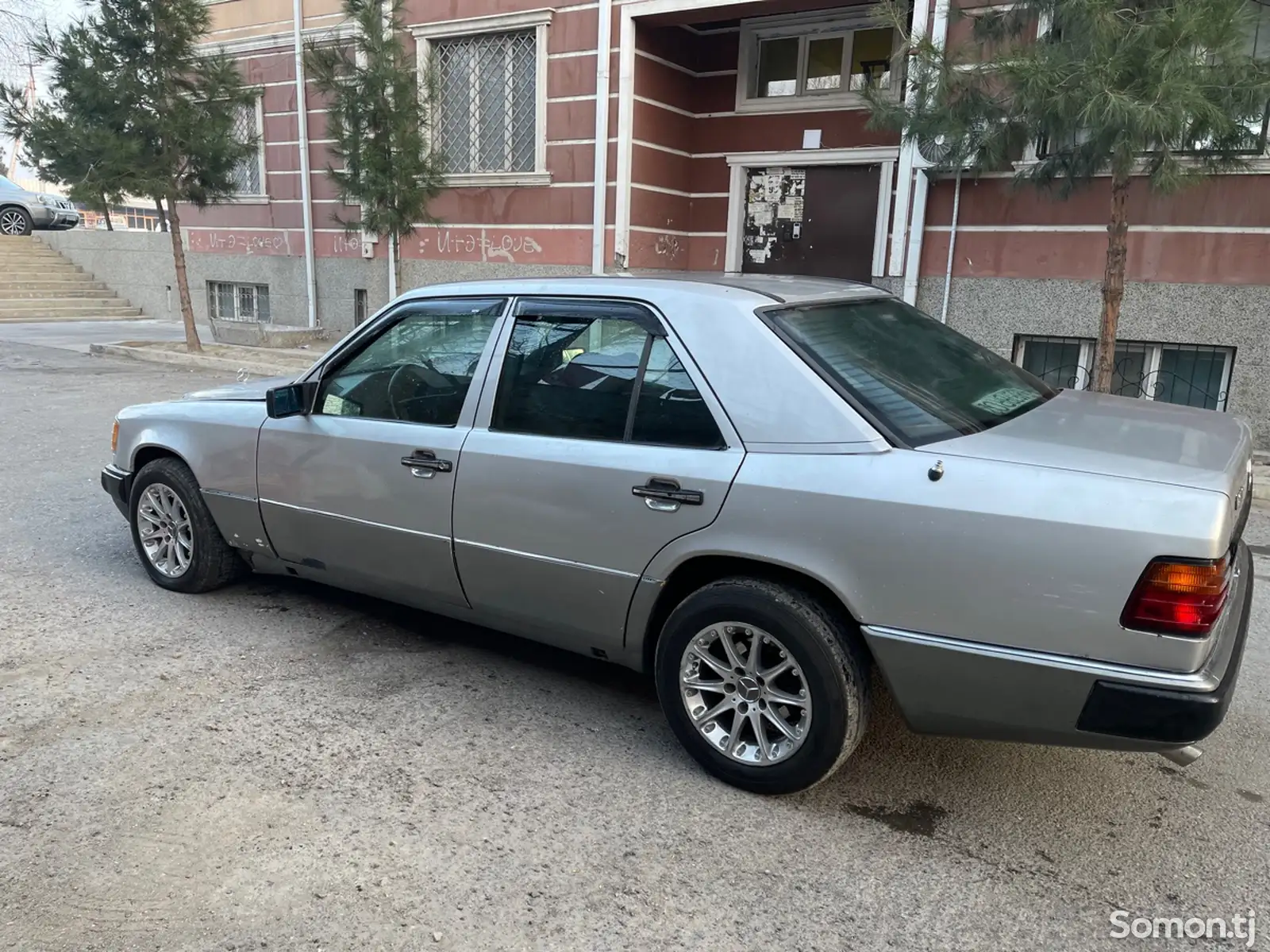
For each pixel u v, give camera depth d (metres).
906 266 10.48
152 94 13.64
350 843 3.01
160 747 3.56
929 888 2.86
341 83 12.40
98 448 8.65
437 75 12.76
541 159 12.82
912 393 3.30
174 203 14.34
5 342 16.50
